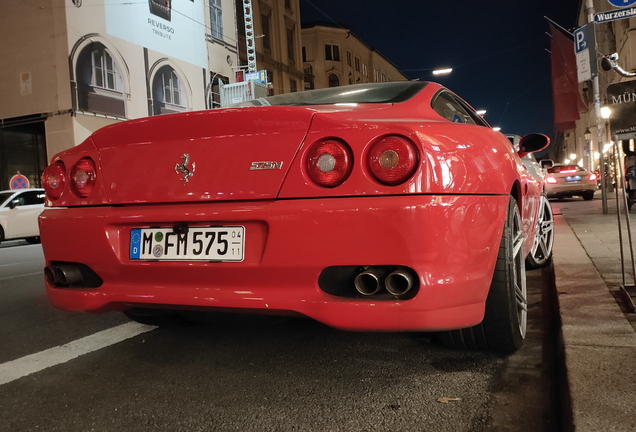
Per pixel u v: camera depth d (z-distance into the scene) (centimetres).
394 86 267
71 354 271
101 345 285
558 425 176
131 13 2011
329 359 246
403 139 181
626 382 181
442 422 181
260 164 197
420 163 178
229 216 197
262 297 196
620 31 2475
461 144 195
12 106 1864
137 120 223
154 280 217
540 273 433
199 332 302
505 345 235
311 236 185
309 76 3834
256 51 3147
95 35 1861
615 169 324
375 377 221
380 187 180
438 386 210
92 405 207
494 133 244
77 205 237
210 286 206
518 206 265
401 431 175
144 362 254
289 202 190
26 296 451
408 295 182
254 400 204
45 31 1802
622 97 306
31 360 264
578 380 184
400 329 182
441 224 177
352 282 190
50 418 197
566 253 451
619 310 267
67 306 236
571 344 220
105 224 222
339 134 187
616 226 644
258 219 193
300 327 302
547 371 221
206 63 2464
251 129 201
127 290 221
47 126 1819
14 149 2047
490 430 175
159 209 213
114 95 1934
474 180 193
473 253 189
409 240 176
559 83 2355
